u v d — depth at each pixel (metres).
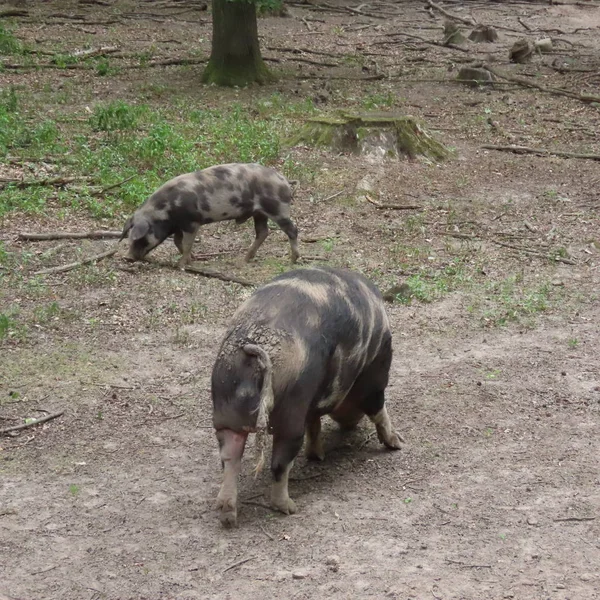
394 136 19.30
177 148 18.44
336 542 7.56
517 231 15.84
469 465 8.88
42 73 25.36
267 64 27.75
